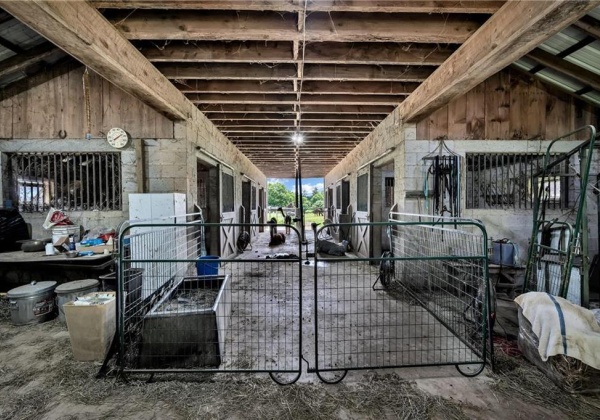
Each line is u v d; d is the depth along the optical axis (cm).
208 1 196
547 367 183
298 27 221
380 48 278
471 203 401
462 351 220
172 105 329
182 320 202
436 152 390
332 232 1013
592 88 358
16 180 384
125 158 376
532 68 372
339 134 584
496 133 393
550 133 395
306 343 231
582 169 250
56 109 377
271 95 384
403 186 393
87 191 380
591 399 166
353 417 154
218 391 173
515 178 402
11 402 164
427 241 345
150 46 269
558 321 181
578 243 254
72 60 375
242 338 238
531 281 298
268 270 492
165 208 331
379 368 189
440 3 202
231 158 628
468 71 240
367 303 323
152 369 187
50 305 281
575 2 157
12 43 315
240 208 728
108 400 166
